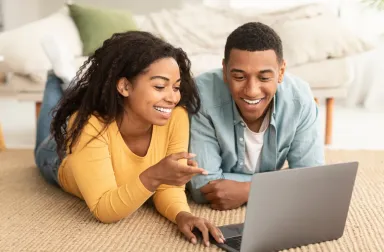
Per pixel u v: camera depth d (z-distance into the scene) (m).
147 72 1.37
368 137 2.91
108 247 1.33
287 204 1.24
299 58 2.88
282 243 1.29
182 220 1.41
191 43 3.36
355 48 2.89
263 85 1.44
